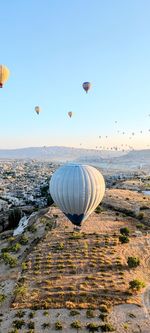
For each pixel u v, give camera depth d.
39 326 29.33
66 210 48.50
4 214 116.94
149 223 66.88
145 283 37.62
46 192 175.88
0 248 55.94
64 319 30.30
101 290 35.31
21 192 181.50
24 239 54.09
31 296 34.34
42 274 39.31
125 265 41.94
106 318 30.28
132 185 139.88
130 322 29.86
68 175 46.41
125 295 34.47
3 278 39.47
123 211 78.06
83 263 42.12
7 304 33.25
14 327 29.17
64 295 34.28
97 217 69.25
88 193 46.06
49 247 48.16
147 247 50.16
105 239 52.03
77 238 51.97
